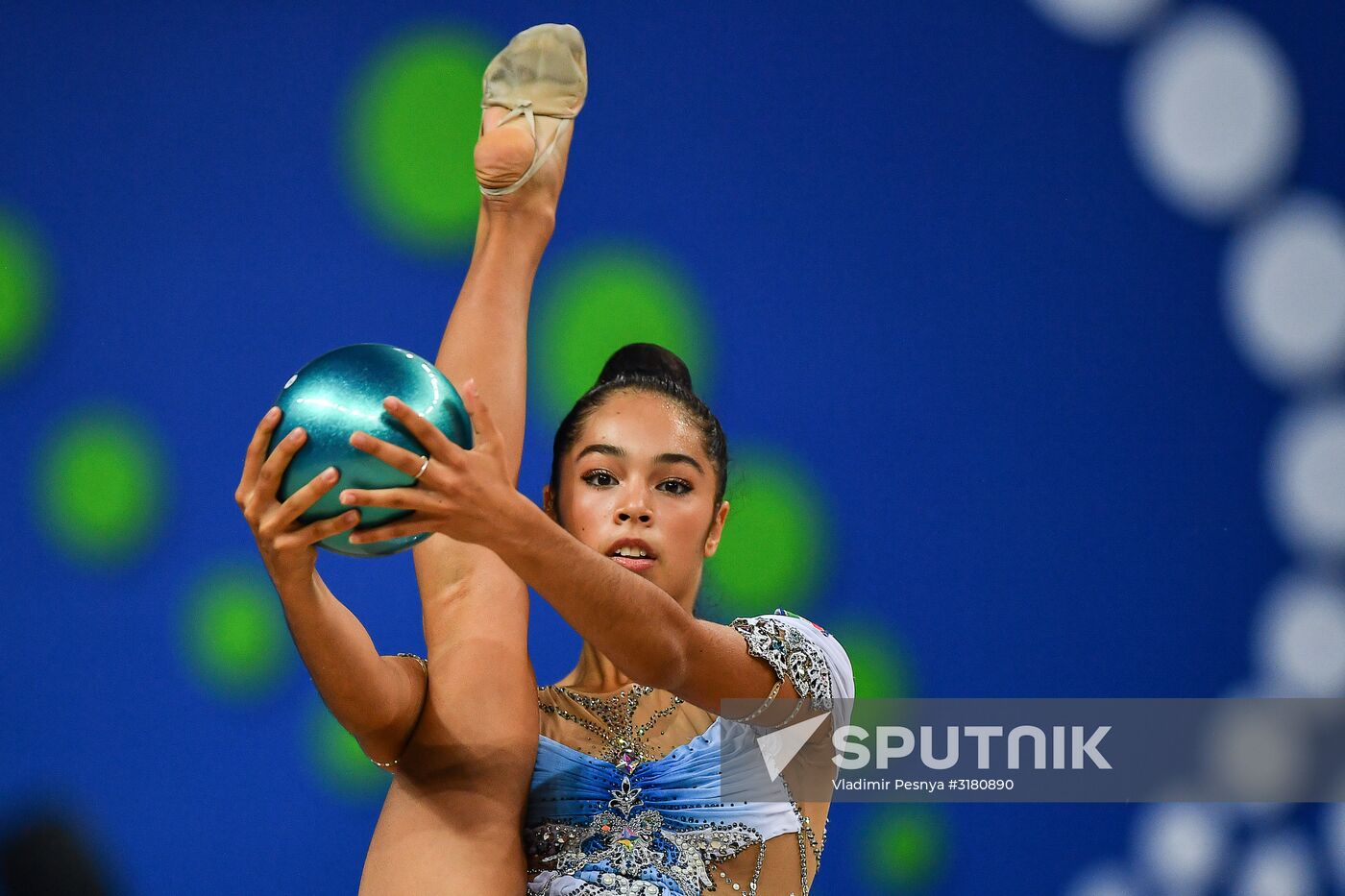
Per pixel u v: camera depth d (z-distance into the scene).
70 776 12.30
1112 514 14.13
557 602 5.70
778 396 13.80
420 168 13.53
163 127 13.16
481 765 6.94
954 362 14.12
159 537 12.75
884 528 13.79
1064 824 13.45
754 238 13.97
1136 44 14.52
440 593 7.55
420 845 6.70
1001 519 13.98
